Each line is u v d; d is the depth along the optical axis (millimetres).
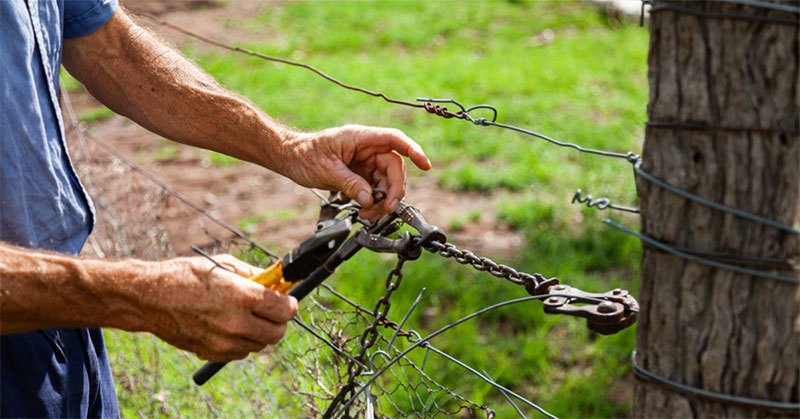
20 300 1642
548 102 8953
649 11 1563
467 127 8305
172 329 1700
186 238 6160
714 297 1522
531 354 4465
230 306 1664
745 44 1455
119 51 2289
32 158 1900
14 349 1859
